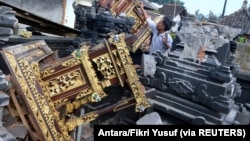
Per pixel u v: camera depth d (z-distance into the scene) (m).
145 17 8.98
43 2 12.96
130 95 4.75
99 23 6.55
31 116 3.31
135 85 4.09
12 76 3.20
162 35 7.81
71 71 3.64
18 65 3.21
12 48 3.39
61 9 13.61
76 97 3.72
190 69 5.21
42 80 3.56
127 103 4.21
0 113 2.94
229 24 20.55
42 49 4.10
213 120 4.60
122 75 3.99
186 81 4.95
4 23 4.16
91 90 3.75
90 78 3.68
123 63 3.91
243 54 10.70
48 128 3.41
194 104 4.89
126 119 5.50
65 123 3.80
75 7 7.40
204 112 4.74
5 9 4.19
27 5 12.45
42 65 3.75
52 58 4.13
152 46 7.99
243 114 5.29
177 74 5.09
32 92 3.29
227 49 6.04
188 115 4.76
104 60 3.80
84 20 6.88
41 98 3.39
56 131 3.52
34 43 4.07
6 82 2.92
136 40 8.09
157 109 5.09
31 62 3.42
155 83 5.34
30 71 3.32
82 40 6.65
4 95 2.89
